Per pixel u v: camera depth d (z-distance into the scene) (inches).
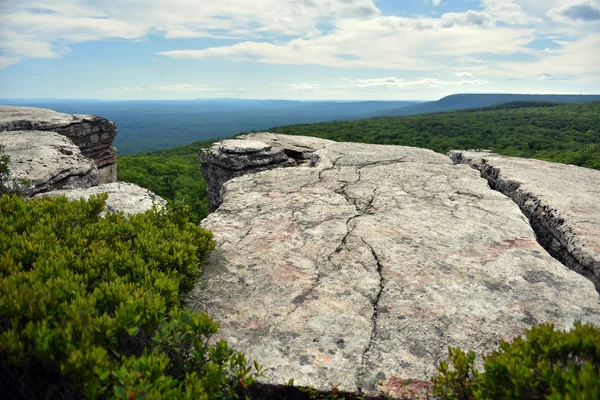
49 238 121.1
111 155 634.8
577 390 56.9
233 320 113.0
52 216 143.1
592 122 3240.7
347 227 183.8
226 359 84.6
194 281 128.7
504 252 157.5
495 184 279.4
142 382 65.5
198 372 83.7
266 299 123.9
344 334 107.7
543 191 228.7
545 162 317.1
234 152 442.0
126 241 133.0
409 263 148.5
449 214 202.2
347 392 89.4
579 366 68.1
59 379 75.4
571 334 72.1
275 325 111.0
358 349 102.0
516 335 106.4
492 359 74.5
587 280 134.3
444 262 149.3
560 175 271.3
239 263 146.9
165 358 80.6
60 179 307.4
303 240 168.9
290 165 462.3
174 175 1464.1
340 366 96.3
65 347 70.6
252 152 445.4
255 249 159.2
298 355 99.5
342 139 2551.7
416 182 265.3
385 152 374.6
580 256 158.6
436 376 93.0
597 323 109.9
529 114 4057.6
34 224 132.3
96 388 65.2
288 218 195.5
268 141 514.0
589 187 240.1
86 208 156.2
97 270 109.3
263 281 134.5
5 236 114.9
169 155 2361.0
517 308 118.8
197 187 1291.8
